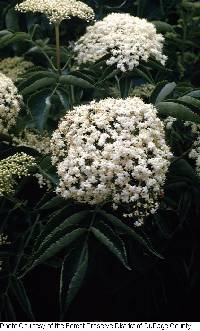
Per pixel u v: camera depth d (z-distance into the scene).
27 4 0.65
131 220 0.53
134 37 0.64
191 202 0.63
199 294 0.69
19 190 0.59
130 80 0.63
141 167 0.49
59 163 0.53
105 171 0.49
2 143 0.65
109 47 0.64
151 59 0.66
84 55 0.68
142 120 0.53
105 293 0.64
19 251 0.58
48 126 0.66
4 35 0.71
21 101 0.63
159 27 0.75
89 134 0.52
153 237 0.63
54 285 0.66
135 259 0.61
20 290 0.56
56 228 0.48
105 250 0.60
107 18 0.68
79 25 0.85
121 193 0.49
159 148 0.52
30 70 0.68
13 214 0.61
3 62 0.78
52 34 0.86
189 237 0.64
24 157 0.54
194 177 0.58
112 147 0.50
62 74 0.69
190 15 0.82
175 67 0.83
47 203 0.52
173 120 0.60
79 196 0.50
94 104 0.55
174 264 0.65
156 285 0.65
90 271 0.59
